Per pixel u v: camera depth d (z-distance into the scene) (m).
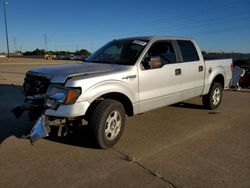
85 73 4.58
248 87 12.70
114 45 6.07
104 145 4.62
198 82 6.82
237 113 7.34
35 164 4.12
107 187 3.50
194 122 6.41
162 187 3.50
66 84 4.30
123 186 3.52
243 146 4.90
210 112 7.37
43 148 4.72
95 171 3.92
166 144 4.98
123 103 5.25
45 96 4.40
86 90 4.37
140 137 5.34
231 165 4.13
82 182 3.61
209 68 7.17
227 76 7.96
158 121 6.45
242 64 14.54
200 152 4.62
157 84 5.61
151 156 4.45
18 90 11.28
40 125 4.28
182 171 3.93
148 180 3.67
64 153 4.53
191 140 5.20
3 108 7.75
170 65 5.93
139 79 5.22
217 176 3.79
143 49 5.50
